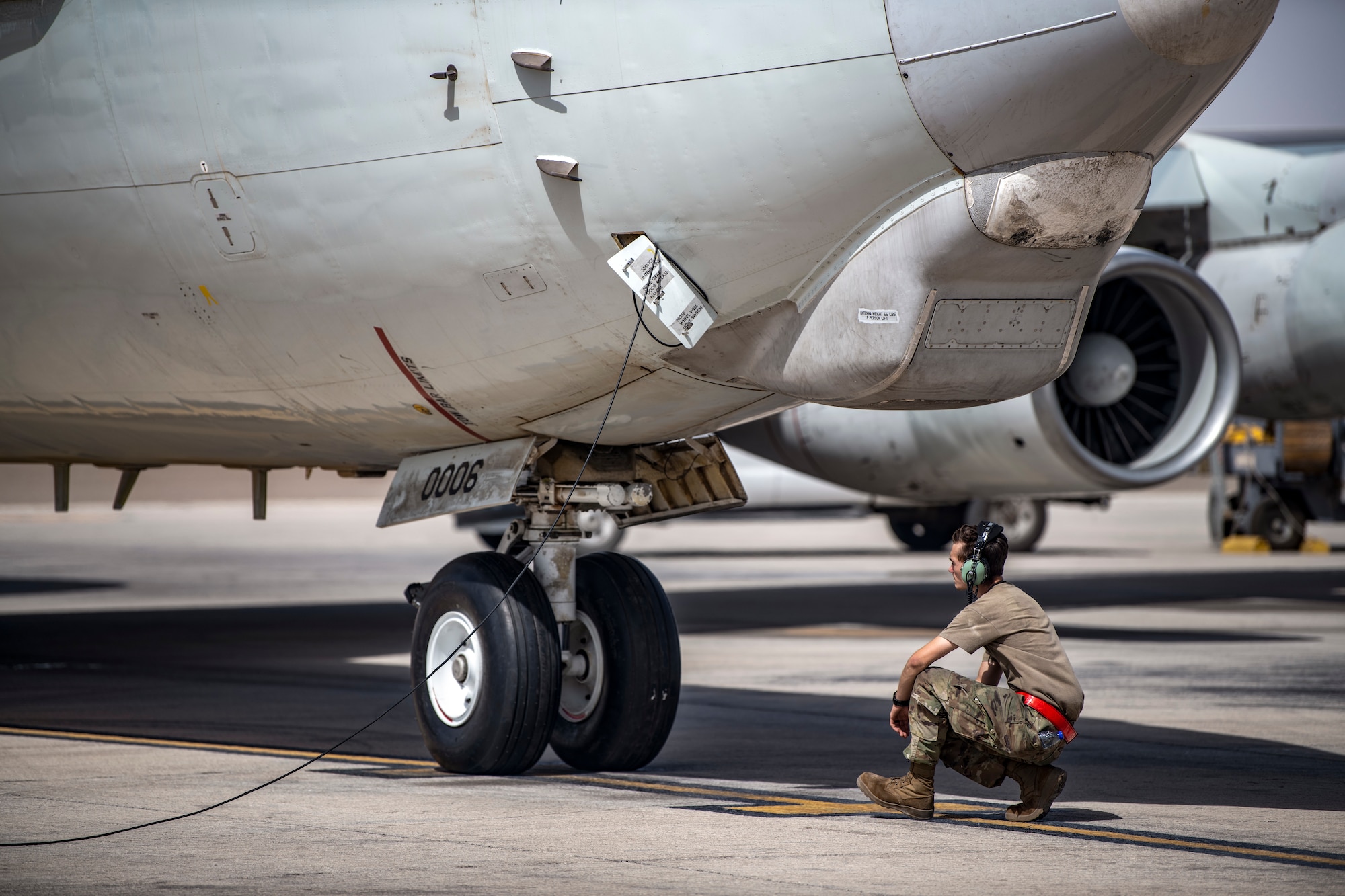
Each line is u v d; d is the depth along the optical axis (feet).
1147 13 52.60
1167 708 92.07
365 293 65.10
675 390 67.21
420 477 74.84
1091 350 108.06
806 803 62.59
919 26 55.01
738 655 121.29
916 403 63.26
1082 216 56.80
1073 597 172.76
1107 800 63.57
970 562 57.67
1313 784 67.41
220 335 69.26
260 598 186.39
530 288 62.85
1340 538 321.11
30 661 120.26
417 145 61.98
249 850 53.06
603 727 70.54
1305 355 134.41
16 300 72.02
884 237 58.80
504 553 73.41
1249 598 171.32
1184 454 110.42
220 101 64.44
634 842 54.44
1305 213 133.80
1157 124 56.18
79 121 67.00
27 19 67.67
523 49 59.88
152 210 66.95
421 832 56.24
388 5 61.87
